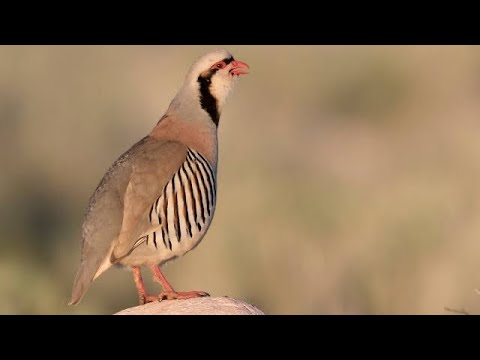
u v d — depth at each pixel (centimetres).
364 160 2642
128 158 930
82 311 1579
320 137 2850
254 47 3044
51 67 2775
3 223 2175
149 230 907
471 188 2081
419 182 2156
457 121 2923
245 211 1972
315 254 1848
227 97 998
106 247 906
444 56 3039
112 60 2905
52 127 2566
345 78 2991
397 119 2941
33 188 2362
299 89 2994
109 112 2703
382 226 1928
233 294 1811
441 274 1842
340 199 2016
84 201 2377
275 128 2848
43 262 1922
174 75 2889
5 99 2630
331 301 1816
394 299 1833
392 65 3009
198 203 937
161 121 973
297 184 2181
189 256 1855
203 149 961
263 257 1850
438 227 1928
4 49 2767
